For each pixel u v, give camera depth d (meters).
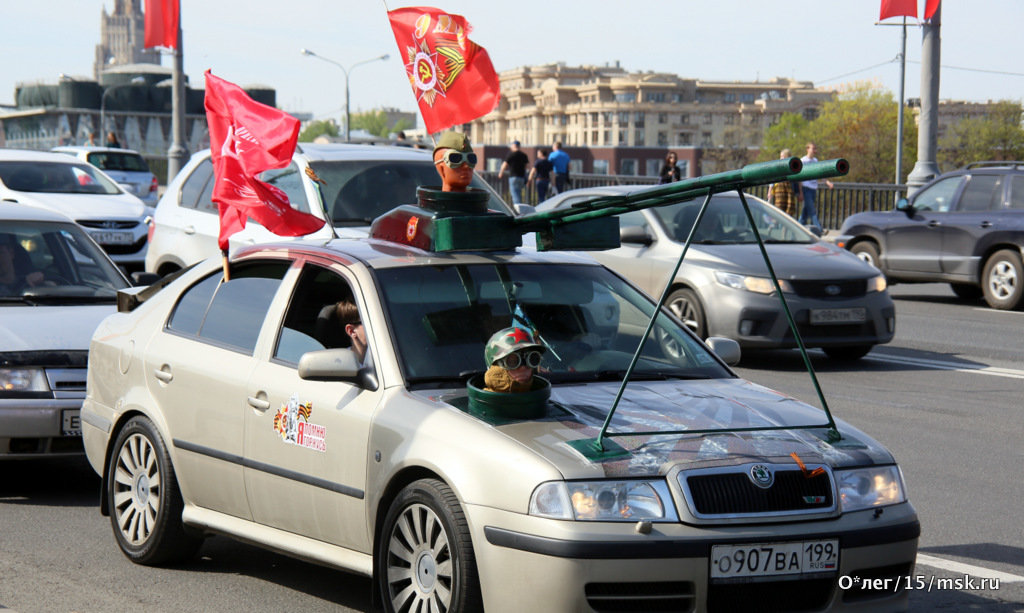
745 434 6.32
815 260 17.23
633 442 6.09
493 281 7.57
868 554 6.08
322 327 7.42
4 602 7.41
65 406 10.05
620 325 7.65
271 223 7.77
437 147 8.05
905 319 22.58
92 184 26.30
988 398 14.74
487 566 5.91
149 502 8.27
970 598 7.55
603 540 5.68
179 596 7.58
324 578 8.02
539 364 6.42
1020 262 23.44
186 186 17.42
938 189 25.25
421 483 6.30
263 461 7.38
